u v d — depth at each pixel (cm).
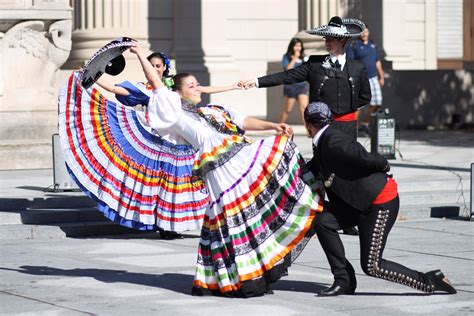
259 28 3947
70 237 1773
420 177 2228
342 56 1656
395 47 4159
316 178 1244
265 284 1255
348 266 1277
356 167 1221
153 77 1269
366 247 1240
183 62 3778
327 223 1259
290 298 1258
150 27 3766
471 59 4584
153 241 1723
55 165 1991
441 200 2088
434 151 2830
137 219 1666
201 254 1272
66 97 1666
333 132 1230
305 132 3328
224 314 1172
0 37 2372
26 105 2406
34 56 2412
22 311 1190
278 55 3991
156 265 1488
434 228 1859
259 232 1241
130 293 1291
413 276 1254
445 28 4506
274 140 1244
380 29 4112
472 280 1374
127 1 3092
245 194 1238
